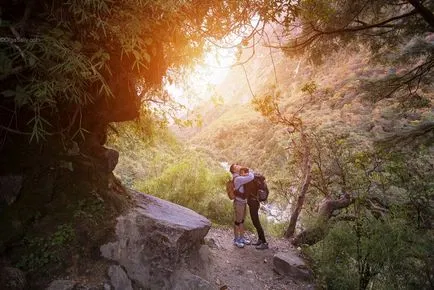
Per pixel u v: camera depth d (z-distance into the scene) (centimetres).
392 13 637
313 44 647
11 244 244
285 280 450
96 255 278
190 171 817
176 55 298
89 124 340
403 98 782
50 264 248
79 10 182
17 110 251
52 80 166
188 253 363
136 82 342
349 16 586
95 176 329
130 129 498
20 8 203
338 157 746
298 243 622
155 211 380
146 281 297
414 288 365
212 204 741
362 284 402
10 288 213
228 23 261
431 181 640
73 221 280
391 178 665
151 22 228
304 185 749
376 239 399
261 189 554
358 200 603
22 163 271
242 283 415
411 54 678
